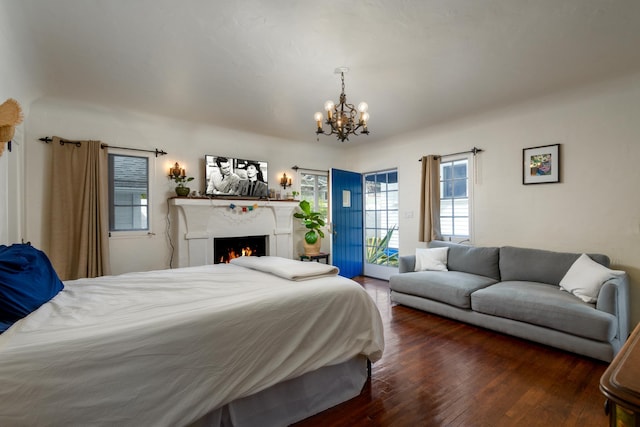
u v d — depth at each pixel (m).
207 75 2.75
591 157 3.21
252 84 2.95
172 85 2.95
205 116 3.87
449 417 1.74
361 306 2.07
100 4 1.80
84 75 2.72
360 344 2.00
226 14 1.91
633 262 2.96
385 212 5.50
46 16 1.89
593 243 3.20
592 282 2.60
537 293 2.80
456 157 4.36
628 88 2.96
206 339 1.43
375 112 3.79
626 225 3.00
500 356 2.49
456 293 3.22
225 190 4.45
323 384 1.86
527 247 3.67
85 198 3.37
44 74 2.67
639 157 2.93
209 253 4.22
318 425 1.69
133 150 3.80
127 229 3.78
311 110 3.68
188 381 1.35
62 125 3.37
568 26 2.06
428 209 4.45
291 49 2.33
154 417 1.25
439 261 4.00
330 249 5.40
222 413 1.53
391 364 2.37
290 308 1.75
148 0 1.77
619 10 1.89
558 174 3.41
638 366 0.67
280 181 5.16
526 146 3.68
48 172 3.29
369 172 5.64
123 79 2.81
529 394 1.95
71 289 1.95
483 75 2.80
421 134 4.68
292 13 1.91
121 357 1.22
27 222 3.16
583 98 3.22
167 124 4.01
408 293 3.75
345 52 2.38
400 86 3.02
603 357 2.29
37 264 1.76
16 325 1.30
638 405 0.55
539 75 2.81
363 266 5.88
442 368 2.30
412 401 1.90
